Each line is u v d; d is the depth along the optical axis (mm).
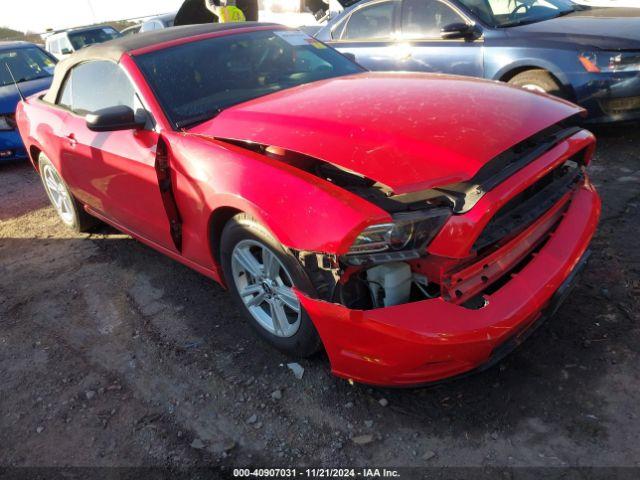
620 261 3289
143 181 3227
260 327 2873
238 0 7258
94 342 3201
